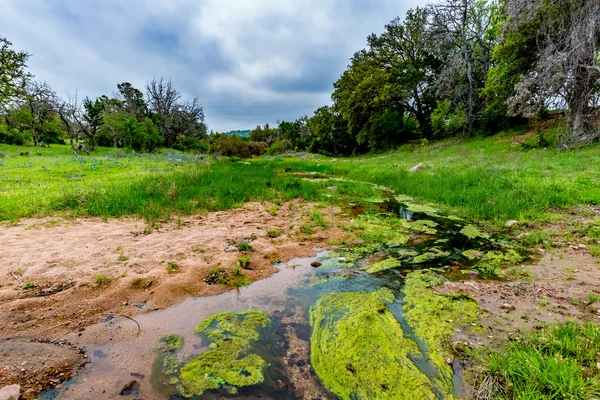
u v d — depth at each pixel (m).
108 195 8.18
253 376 2.47
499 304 3.45
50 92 38.50
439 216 7.67
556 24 15.19
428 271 4.41
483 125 22.78
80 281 3.86
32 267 4.14
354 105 31.44
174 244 5.22
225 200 8.62
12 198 7.90
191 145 57.53
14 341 2.78
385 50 31.55
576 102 14.47
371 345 2.80
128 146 38.97
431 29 24.97
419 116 32.25
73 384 2.33
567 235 5.68
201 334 3.00
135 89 58.72
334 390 2.34
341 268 4.61
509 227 6.54
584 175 9.52
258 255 4.98
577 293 3.60
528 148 15.93
